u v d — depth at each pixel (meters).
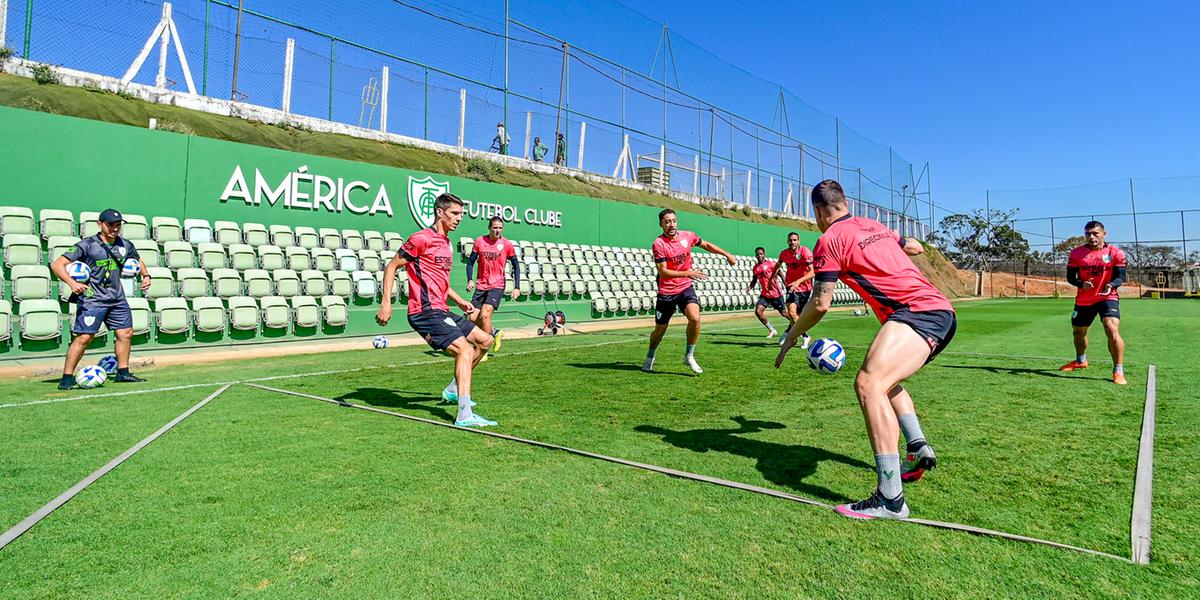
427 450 3.25
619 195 20.91
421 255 3.95
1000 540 2.08
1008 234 40.25
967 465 2.98
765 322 10.40
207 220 10.42
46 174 8.95
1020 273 39.66
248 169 10.91
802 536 2.12
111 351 8.13
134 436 3.53
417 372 6.39
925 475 2.82
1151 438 3.47
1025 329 12.20
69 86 11.52
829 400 4.73
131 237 9.23
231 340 9.37
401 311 11.83
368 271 11.70
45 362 7.26
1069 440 3.45
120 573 1.85
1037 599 1.69
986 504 2.44
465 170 16.72
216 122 12.73
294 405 4.50
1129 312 17.05
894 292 2.55
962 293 37.75
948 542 2.07
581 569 1.88
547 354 8.05
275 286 10.30
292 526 2.21
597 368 6.64
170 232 9.71
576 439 3.50
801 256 8.70
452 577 1.83
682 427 3.81
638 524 2.23
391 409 4.38
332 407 4.43
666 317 6.16
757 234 24.12
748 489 2.61
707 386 5.41
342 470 2.89
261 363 7.29
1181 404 4.46
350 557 1.96
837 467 2.94
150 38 12.68
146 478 2.76
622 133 22.22
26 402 4.60
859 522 2.25
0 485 2.65
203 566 1.90
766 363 7.05
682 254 6.16
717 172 26.19
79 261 5.31
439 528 2.20
